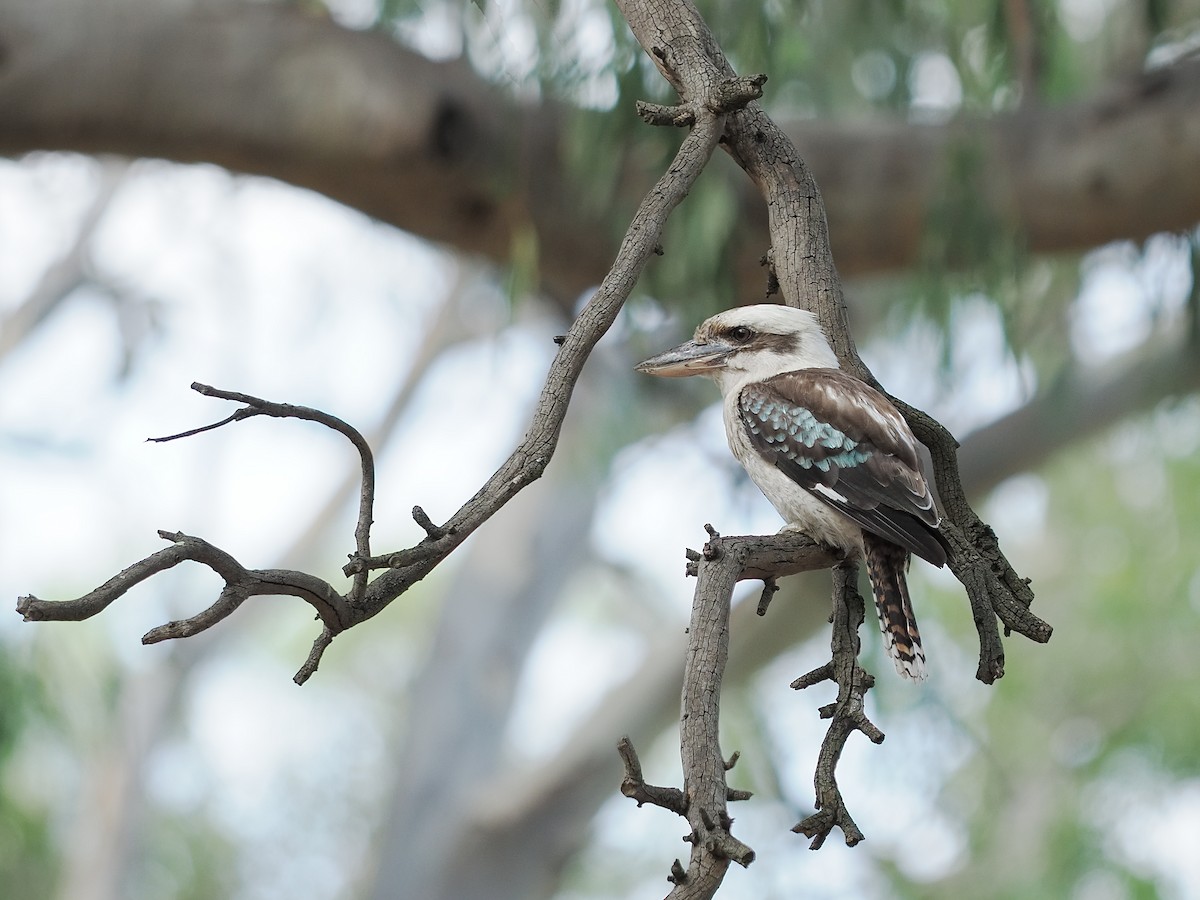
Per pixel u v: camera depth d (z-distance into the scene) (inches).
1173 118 409.7
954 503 183.5
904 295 483.2
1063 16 482.9
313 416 125.6
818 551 171.0
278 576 122.0
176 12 389.1
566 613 924.0
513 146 402.6
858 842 142.3
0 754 505.4
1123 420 590.9
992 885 725.9
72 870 772.0
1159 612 727.1
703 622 143.3
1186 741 688.4
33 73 382.0
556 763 629.9
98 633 590.9
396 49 399.9
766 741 616.7
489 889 629.0
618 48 375.2
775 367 239.6
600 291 150.6
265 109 391.5
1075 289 523.8
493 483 137.0
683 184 162.2
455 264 708.0
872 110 486.3
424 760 648.4
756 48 346.6
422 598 1034.7
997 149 418.9
